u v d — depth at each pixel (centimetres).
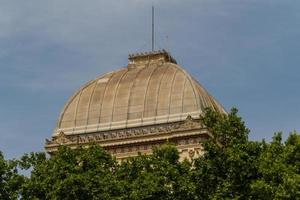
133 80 15800
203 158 10806
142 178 10688
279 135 11038
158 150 11100
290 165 10469
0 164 11131
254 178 10575
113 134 15150
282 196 9969
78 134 15425
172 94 15262
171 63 16150
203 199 10612
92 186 10569
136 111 15288
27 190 10806
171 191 10650
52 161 10994
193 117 14875
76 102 15862
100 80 16088
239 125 10988
